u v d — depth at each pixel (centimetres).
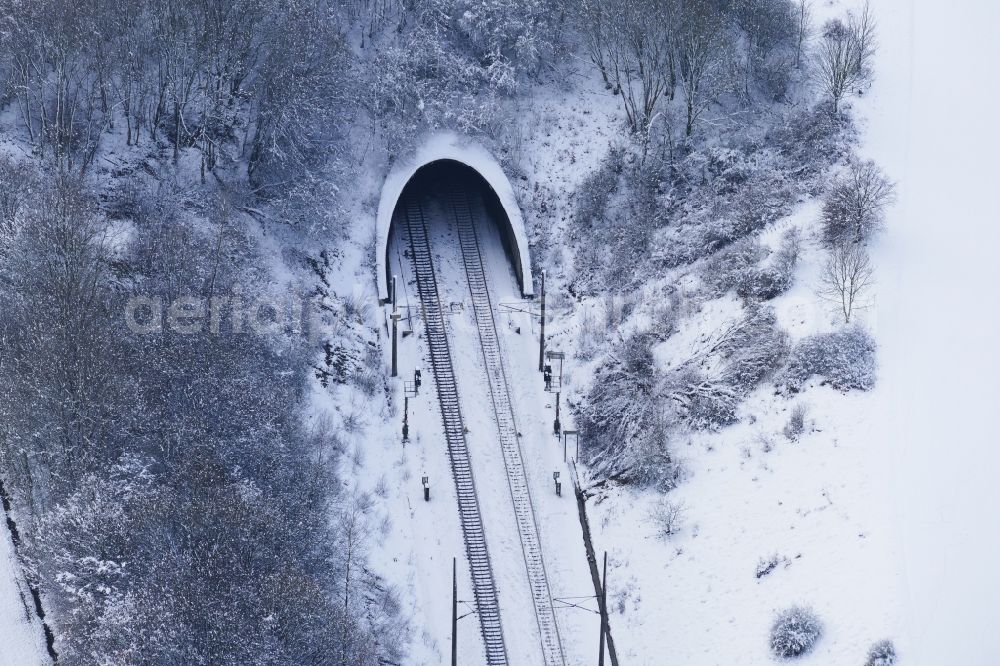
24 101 9031
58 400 7131
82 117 9219
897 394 8000
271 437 7825
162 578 6650
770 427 8150
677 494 8188
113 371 7381
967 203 9100
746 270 8950
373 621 7631
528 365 9212
